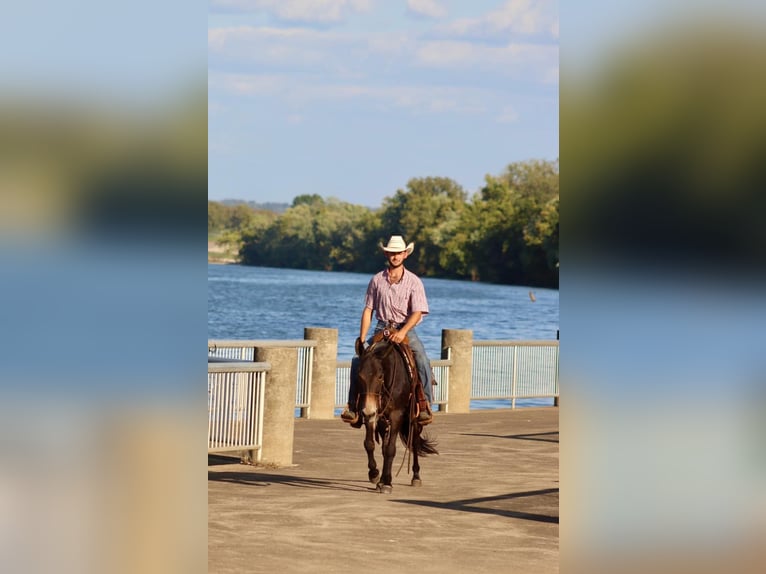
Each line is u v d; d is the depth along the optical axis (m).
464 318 99.75
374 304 14.40
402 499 13.09
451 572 8.84
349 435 20.09
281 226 196.12
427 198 182.25
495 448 18.70
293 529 10.77
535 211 161.50
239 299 109.31
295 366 16.09
